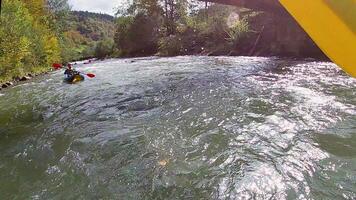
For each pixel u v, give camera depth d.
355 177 3.58
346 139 4.58
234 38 20.09
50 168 4.57
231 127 5.45
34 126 6.84
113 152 4.87
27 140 5.89
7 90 12.77
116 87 10.52
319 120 5.43
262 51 18.05
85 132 5.98
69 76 13.20
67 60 31.44
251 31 19.47
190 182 3.82
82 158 4.79
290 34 16.73
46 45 22.38
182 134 5.35
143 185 3.87
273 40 17.89
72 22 41.41
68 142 5.53
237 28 20.28
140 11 33.41
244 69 12.38
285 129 5.15
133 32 33.31
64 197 3.78
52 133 6.16
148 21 32.41
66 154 5.01
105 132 5.83
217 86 9.16
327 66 11.58
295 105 6.42
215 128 5.47
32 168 4.64
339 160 3.99
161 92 9.00
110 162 4.55
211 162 4.25
